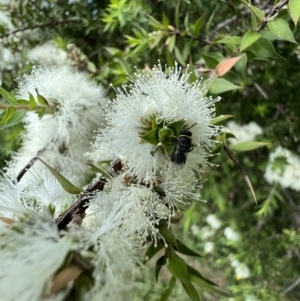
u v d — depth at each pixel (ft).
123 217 0.25
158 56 0.45
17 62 0.51
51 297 0.20
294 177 0.47
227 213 0.60
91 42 0.53
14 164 0.38
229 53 0.37
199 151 0.27
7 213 0.25
